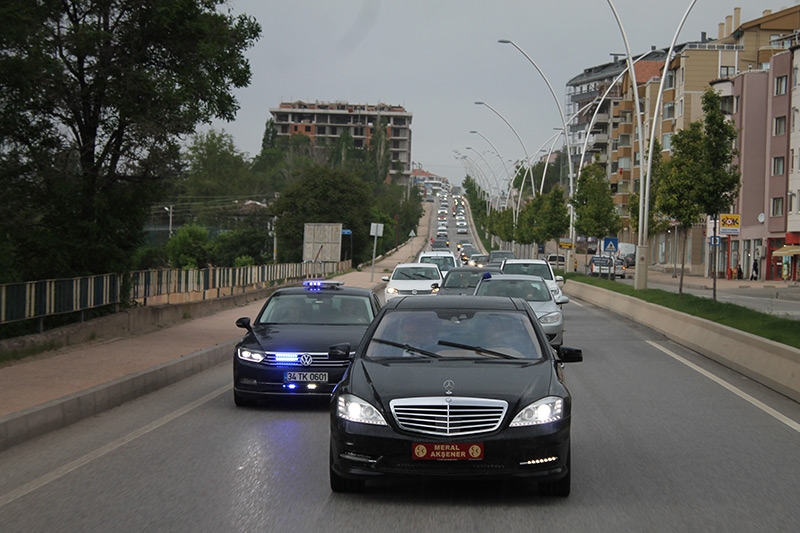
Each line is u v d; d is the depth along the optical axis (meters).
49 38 17.11
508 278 19.19
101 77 17.97
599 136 114.69
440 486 7.36
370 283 50.31
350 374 7.36
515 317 8.20
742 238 67.00
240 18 20.03
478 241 134.12
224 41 19.38
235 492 7.10
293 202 78.56
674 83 82.00
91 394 10.91
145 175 19.42
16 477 7.62
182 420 10.58
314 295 13.22
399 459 6.66
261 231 82.44
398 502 6.83
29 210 18.86
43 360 14.64
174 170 19.81
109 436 9.52
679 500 6.93
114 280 19.98
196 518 6.33
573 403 11.87
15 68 15.88
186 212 108.75
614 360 17.00
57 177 18.38
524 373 7.21
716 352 16.92
